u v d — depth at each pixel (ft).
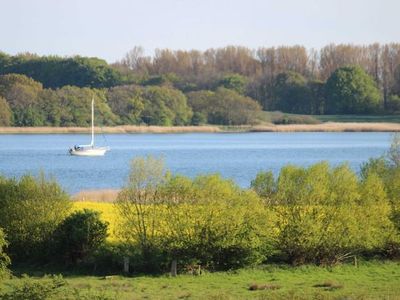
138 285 224.74
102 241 252.83
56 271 248.73
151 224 251.39
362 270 251.19
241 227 249.96
